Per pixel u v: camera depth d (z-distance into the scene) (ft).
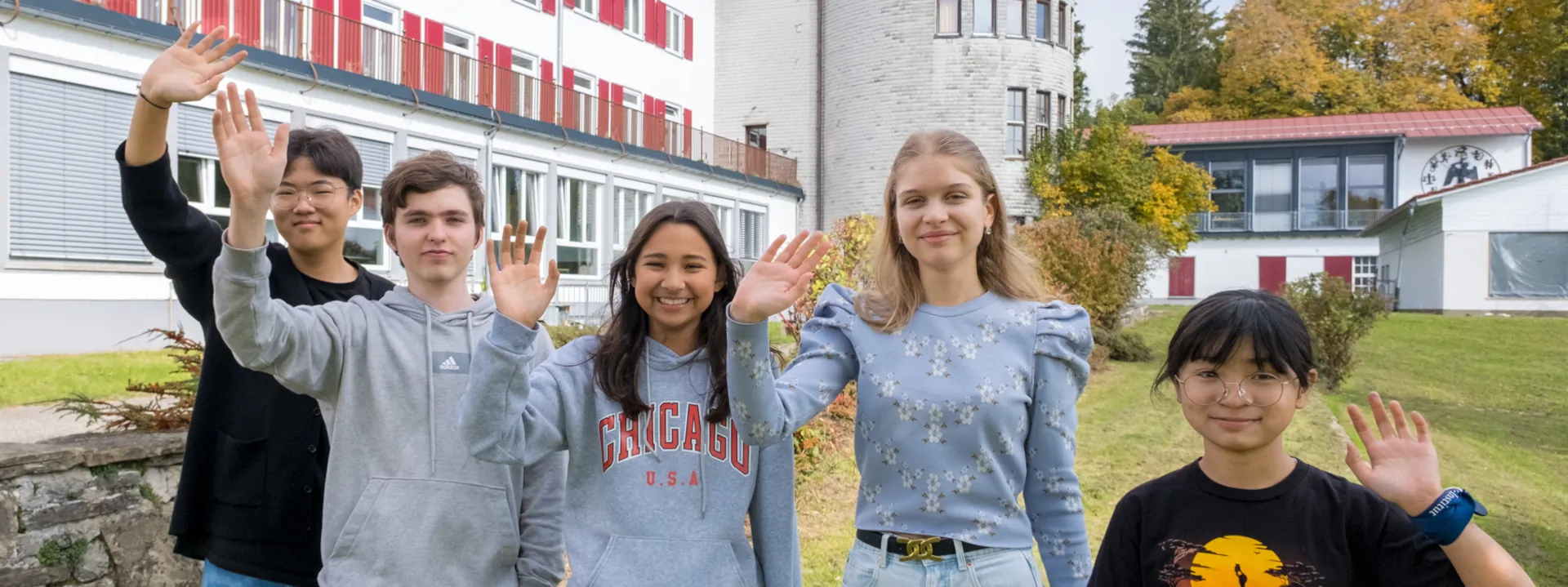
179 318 38.60
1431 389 40.29
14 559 11.09
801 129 90.22
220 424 8.25
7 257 32.89
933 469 7.55
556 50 68.13
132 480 12.26
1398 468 5.98
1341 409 32.81
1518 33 137.49
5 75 32.50
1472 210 84.89
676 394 7.59
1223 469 6.61
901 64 82.43
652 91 79.56
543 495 8.27
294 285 8.76
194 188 38.93
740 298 6.82
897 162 8.14
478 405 6.71
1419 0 138.21
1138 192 78.43
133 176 7.53
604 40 73.56
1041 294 8.47
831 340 8.21
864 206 84.69
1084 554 7.75
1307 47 137.39
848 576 7.94
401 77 49.67
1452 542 5.82
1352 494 6.37
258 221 7.12
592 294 60.39
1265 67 139.64
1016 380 7.64
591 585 7.09
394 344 7.97
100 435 12.95
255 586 8.07
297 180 8.61
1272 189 111.34
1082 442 26.48
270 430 8.15
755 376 6.89
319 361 7.68
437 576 7.58
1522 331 62.08
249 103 7.32
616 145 63.87
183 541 8.34
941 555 7.47
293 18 43.86
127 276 36.83
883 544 7.64
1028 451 7.84
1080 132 82.69
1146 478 22.77
